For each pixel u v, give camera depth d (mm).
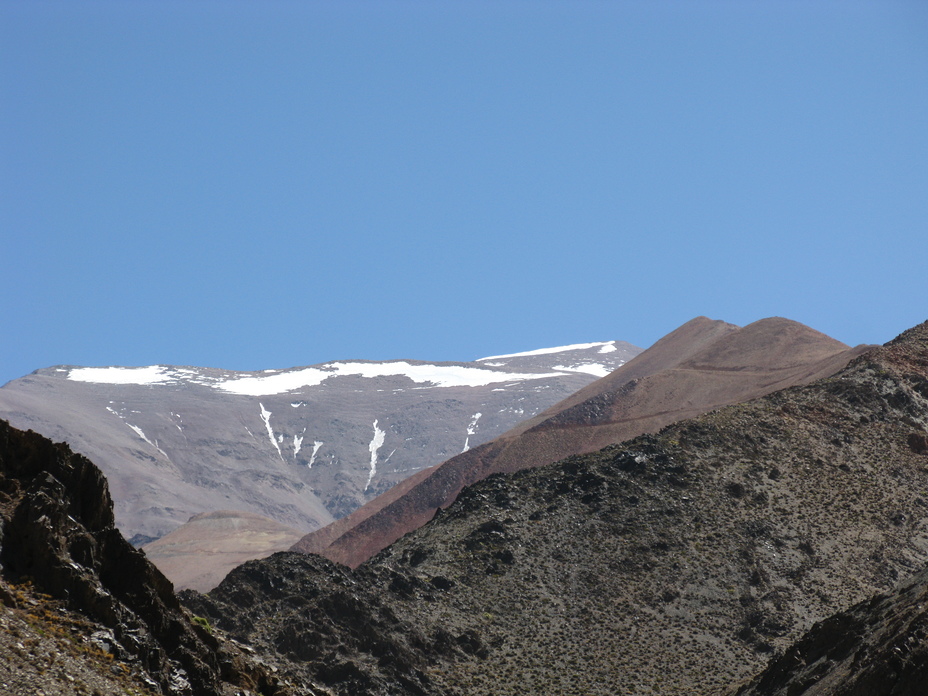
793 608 173000
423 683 148625
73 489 61406
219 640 67125
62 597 55625
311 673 144250
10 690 46281
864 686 97562
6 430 61125
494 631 166625
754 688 122438
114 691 51031
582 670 157125
